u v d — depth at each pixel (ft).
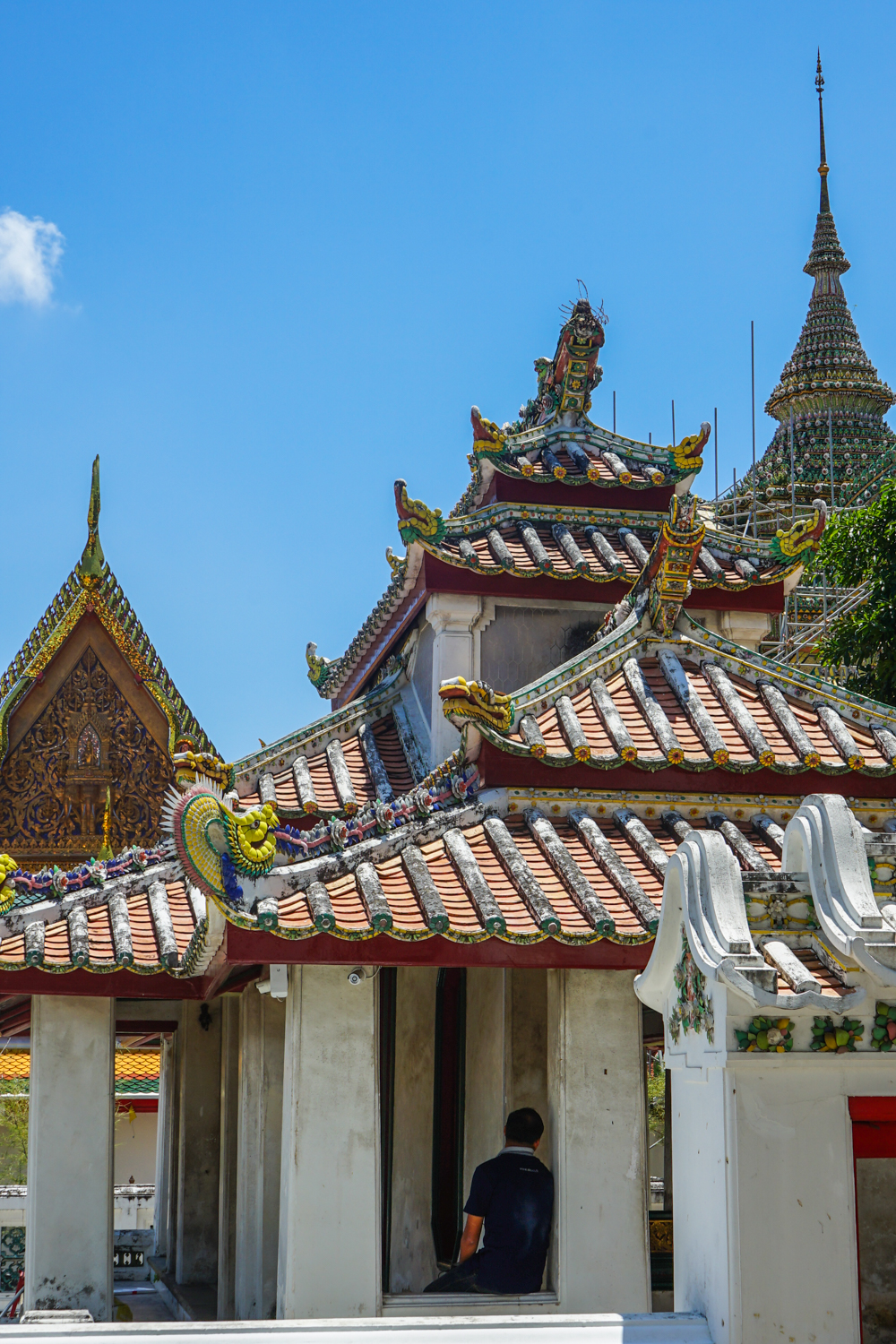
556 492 55.36
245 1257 40.81
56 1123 37.14
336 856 33.76
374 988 33.55
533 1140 33.22
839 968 23.35
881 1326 24.57
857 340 131.75
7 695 79.46
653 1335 23.22
